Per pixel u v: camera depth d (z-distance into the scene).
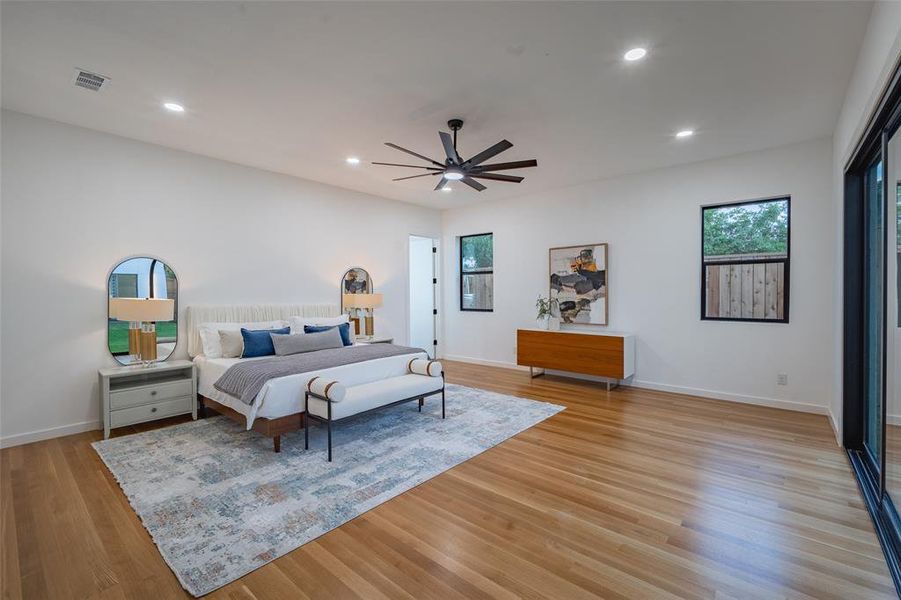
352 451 3.31
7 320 3.46
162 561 1.99
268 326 4.82
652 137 4.04
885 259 2.27
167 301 3.95
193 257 4.52
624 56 2.63
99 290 3.90
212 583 1.83
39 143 3.58
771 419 4.05
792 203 4.28
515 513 2.40
